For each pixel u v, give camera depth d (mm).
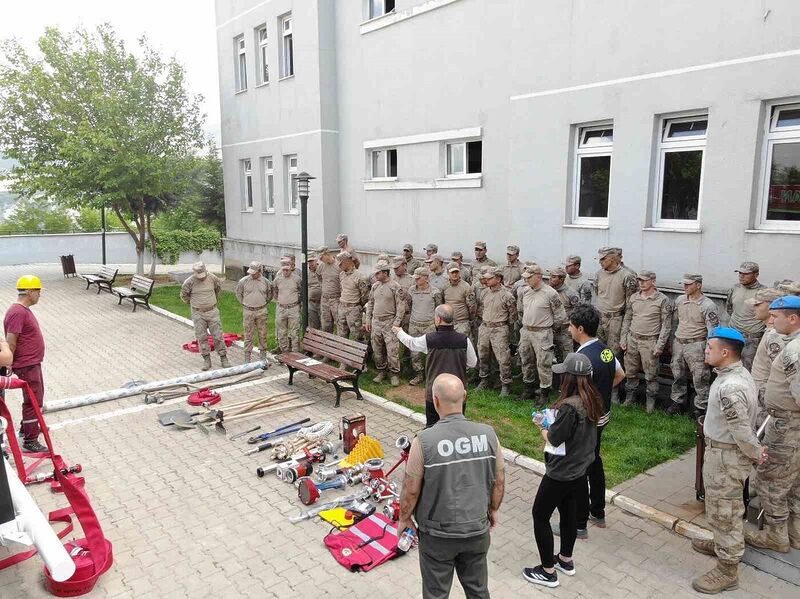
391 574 4664
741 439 4145
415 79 12656
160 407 8484
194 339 12594
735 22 7434
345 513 5422
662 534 5180
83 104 19125
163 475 6371
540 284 7988
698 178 8219
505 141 10945
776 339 5215
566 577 4590
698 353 7352
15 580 4664
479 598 3623
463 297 9086
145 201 21422
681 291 8273
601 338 8445
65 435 7477
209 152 25453
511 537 5164
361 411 8234
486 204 11477
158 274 23141
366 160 14406
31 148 19359
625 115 8664
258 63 17719
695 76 7867
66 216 36625
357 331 10203
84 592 4461
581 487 4422
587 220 9617
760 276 7512
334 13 14766
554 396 8594
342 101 14914
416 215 13102
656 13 8172
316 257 11594
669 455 6555
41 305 16578
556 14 9359
